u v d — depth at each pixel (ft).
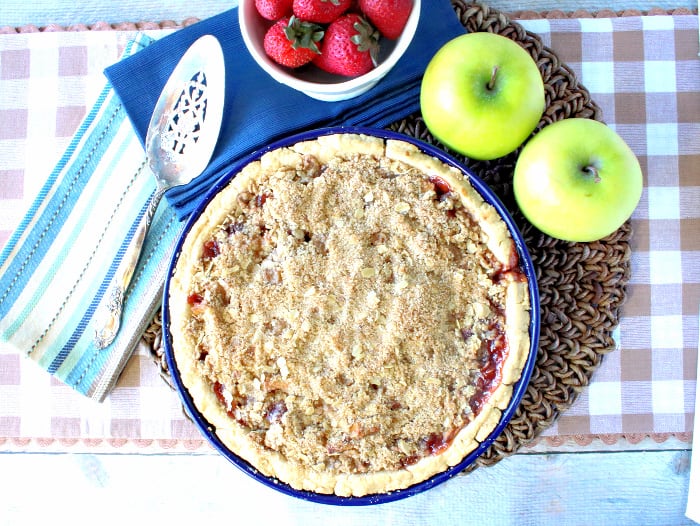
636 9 2.28
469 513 2.31
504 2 2.28
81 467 2.34
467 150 1.98
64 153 2.18
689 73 2.22
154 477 2.33
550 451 2.28
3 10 2.31
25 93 2.24
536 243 2.10
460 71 1.84
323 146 1.99
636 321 2.20
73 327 2.16
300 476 1.95
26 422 2.21
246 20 1.88
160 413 2.19
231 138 2.09
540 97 1.86
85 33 2.24
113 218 2.18
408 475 1.94
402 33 1.90
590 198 1.84
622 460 2.30
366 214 1.98
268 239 1.98
